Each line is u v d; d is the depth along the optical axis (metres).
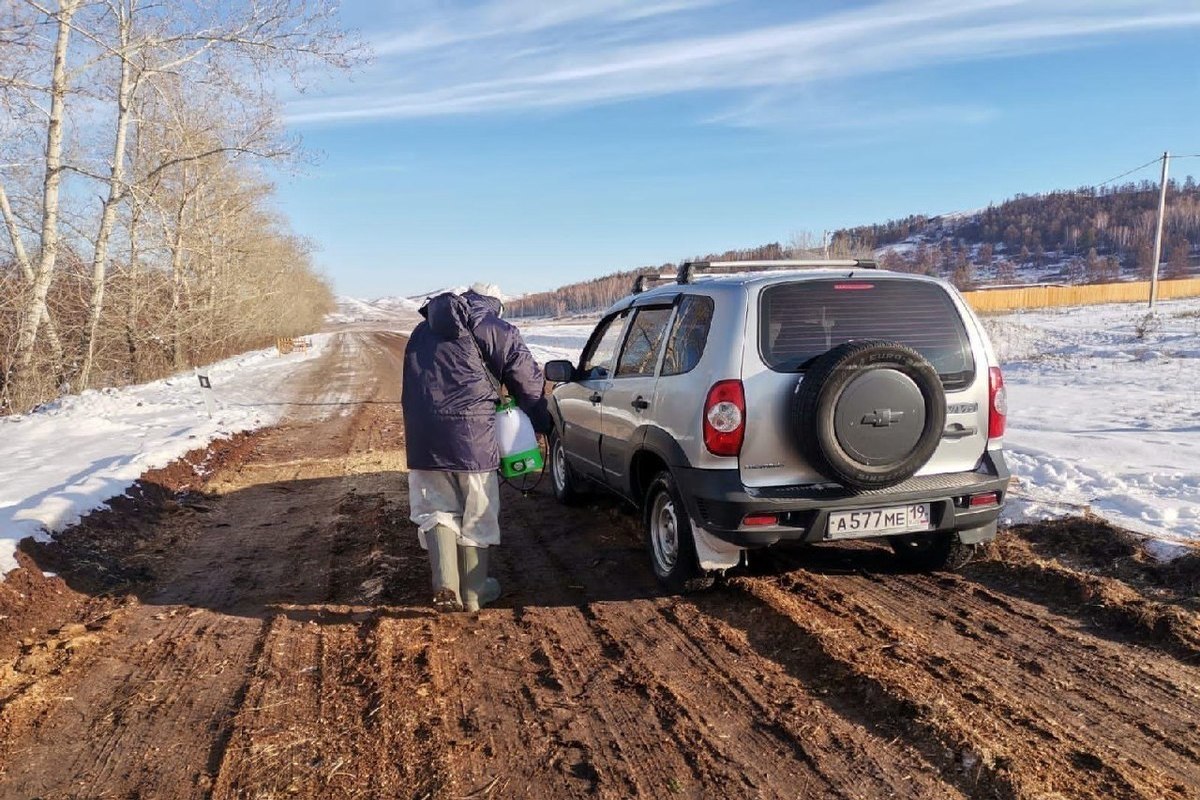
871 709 3.20
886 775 2.73
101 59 16.78
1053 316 39.34
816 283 4.25
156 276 24.86
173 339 27.20
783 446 4.03
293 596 4.85
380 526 6.36
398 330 105.00
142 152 22.66
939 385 3.93
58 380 18.97
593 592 4.75
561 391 6.80
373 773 2.85
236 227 33.31
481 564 4.53
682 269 5.16
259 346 56.81
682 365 4.49
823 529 4.05
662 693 3.41
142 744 3.12
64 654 4.01
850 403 3.81
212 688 3.61
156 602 4.83
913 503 4.13
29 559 4.98
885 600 4.37
